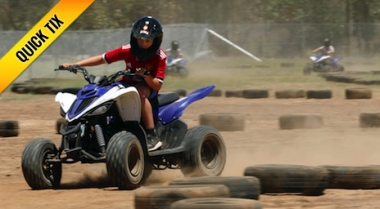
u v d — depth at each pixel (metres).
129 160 16.55
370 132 29.56
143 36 17.00
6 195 16.61
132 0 105.88
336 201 14.46
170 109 18.33
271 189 15.12
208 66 85.19
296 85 56.38
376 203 14.16
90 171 20.62
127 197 15.57
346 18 113.25
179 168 18.62
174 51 65.00
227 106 41.19
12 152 25.09
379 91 49.66
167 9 107.81
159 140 17.92
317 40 99.75
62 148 17.17
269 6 111.62
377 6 111.88
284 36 100.19
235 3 110.62
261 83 59.12
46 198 15.91
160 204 12.33
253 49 99.75
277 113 37.34
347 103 41.91
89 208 14.35
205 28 95.50
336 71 70.62
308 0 111.94
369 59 95.94
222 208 10.83
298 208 13.78
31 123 34.47
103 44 83.62
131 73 17.02
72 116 16.77
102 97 16.72
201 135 18.27
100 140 16.67
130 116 17.16
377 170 16.06
